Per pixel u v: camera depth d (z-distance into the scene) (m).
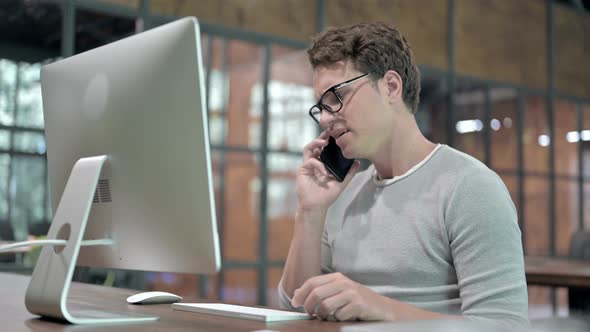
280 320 1.23
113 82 1.29
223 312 1.30
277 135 5.60
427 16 6.72
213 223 1.16
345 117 1.56
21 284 1.85
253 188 5.52
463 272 1.40
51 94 1.46
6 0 4.46
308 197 1.67
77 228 1.23
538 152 7.59
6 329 1.11
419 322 0.87
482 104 7.11
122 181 1.27
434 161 1.56
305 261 1.64
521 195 7.35
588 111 8.15
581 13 8.20
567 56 8.00
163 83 1.19
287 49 5.73
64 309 1.17
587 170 8.02
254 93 5.52
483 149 7.09
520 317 1.31
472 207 1.43
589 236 3.78
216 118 5.32
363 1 6.25
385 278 1.56
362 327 0.84
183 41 1.15
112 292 1.70
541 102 7.68
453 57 6.85
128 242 1.29
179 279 5.22
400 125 1.60
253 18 5.52
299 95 5.77
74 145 1.38
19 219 4.38
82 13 4.65
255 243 5.51
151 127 1.21
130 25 4.87
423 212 1.52
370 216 1.62
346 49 1.56
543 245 7.48
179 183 1.18
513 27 7.45
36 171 4.48
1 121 4.38
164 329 1.12
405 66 1.60
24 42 4.50
